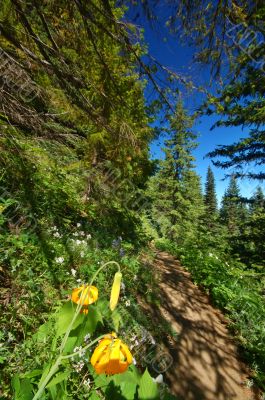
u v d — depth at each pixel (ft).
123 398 8.13
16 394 7.02
